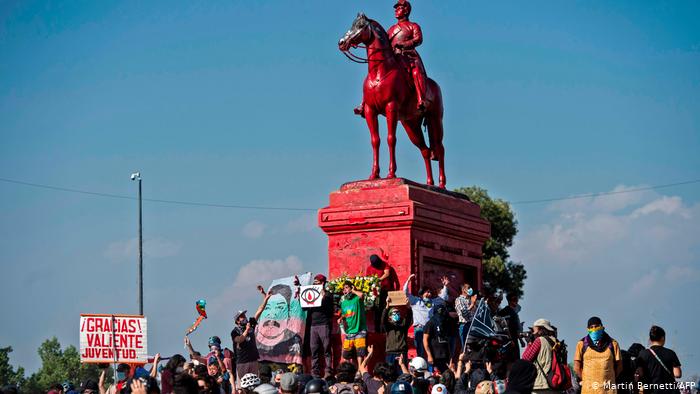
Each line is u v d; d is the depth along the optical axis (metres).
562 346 19.06
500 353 21.23
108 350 19.80
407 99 26.22
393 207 25.17
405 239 25.09
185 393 14.99
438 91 27.33
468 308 22.91
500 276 63.31
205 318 22.67
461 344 24.03
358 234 25.75
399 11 26.92
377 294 24.38
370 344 24.39
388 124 25.83
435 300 22.95
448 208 26.89
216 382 17.28
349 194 26.05
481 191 65.88
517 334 23.66
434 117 27.34
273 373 22.95
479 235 28.06
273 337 24.61
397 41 26.72
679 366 18.66
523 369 14.27
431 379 19.75
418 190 25.72
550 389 18.16
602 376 18.00
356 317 23.09
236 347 22.83
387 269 24.92
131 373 19.58
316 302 23.98
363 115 26.84
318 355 24.08
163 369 18.05
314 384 15.62
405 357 23.08
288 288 24.81
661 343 18.78
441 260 26.36
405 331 23.22
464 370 21.34
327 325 24.02
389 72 25.70
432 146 27.78
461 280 27.61
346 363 18.53
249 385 16.92
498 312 23.83
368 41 25.72
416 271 25.06
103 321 19.86
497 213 65.00
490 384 17.44
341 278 24.81
